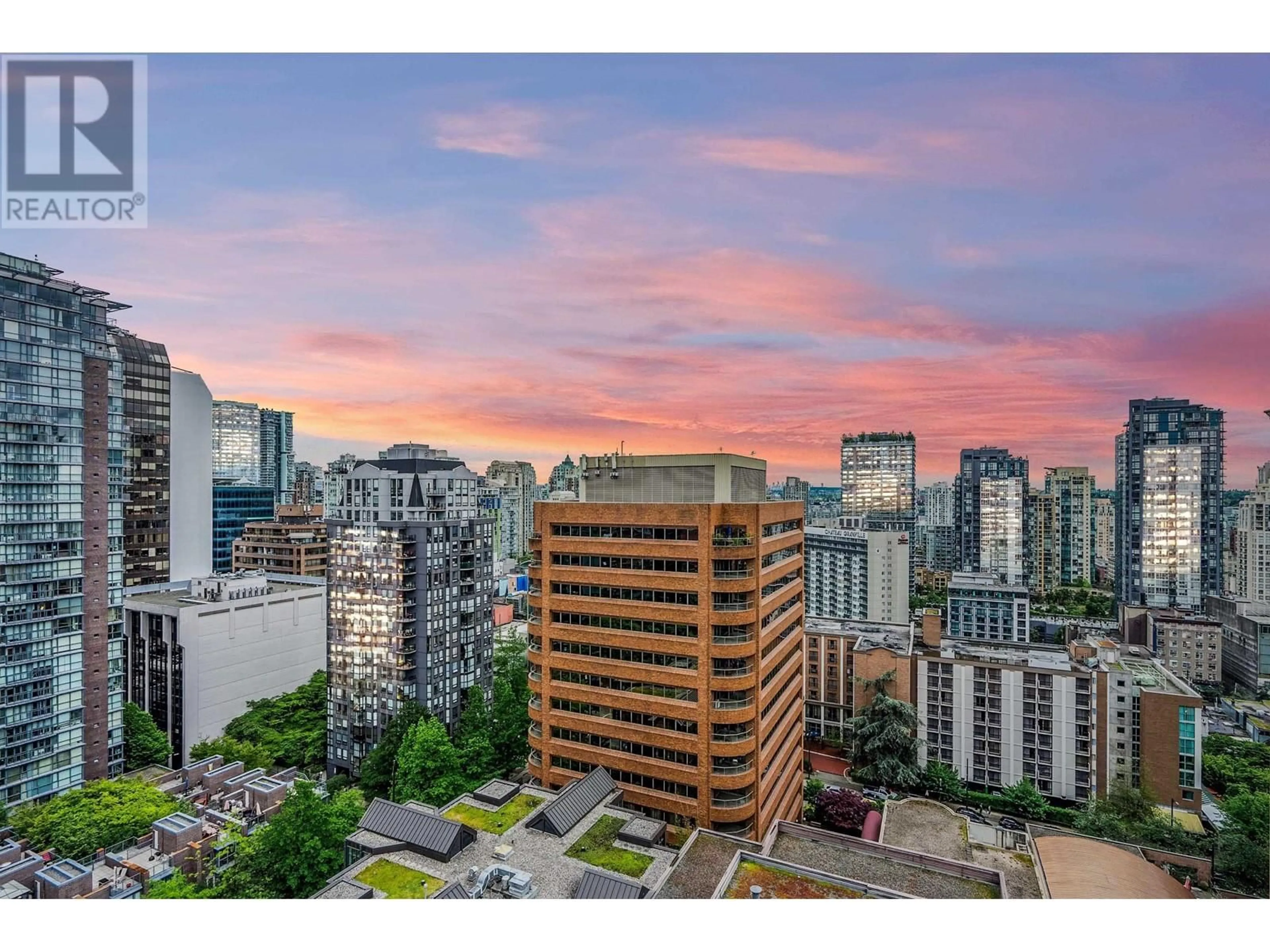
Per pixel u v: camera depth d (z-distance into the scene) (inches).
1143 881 1923.0
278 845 2463.1
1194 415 7514.8
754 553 2546.8
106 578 3895.2
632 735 2677.2
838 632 5664.4
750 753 2539.4
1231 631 6545.3
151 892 2426.2
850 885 1729.8
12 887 2586.1
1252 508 7106.3
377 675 4707.2
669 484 2815.0
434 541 4793.3
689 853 2103.8
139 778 4057.6
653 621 2664.9
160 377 6491.1
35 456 3526.1
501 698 4178.2
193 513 6835.6
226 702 5137.8
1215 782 4439.0
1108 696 4261.8
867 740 4446.4
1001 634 6953.7
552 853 2132.1
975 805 4325.8
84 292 3774.6
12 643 3425.2
